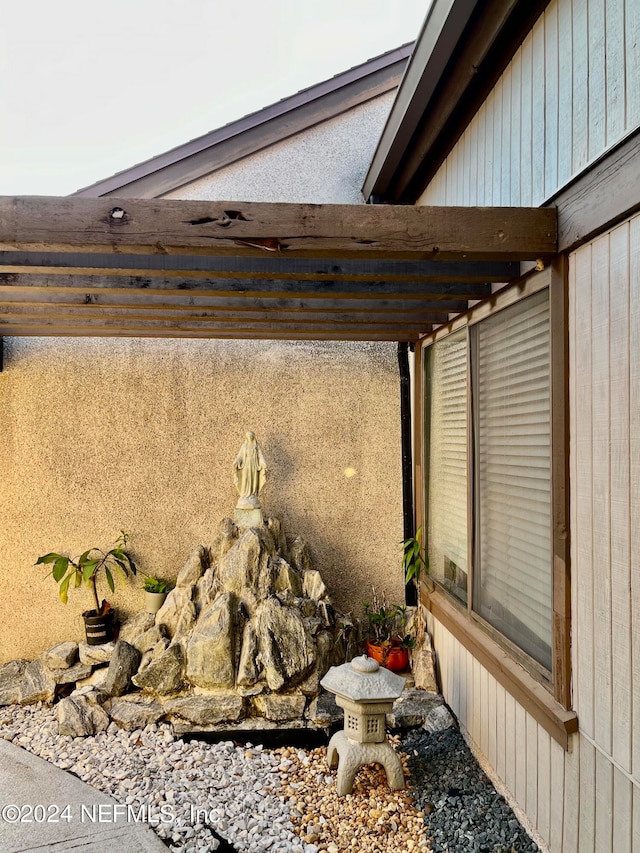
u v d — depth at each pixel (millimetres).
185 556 4699
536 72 2408
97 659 4164
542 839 2402
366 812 2768
